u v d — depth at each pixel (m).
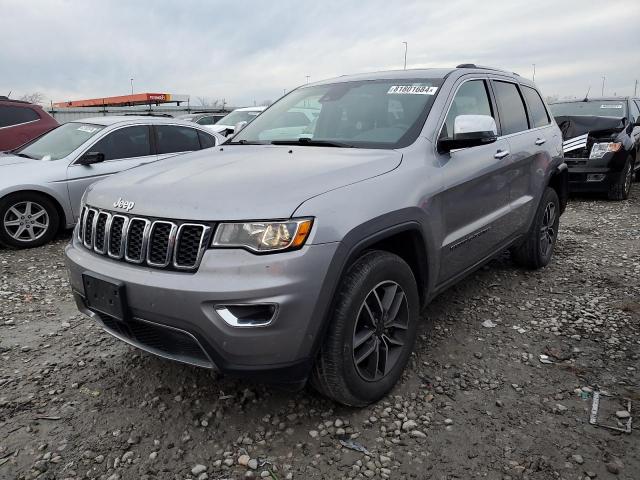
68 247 2.94
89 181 6.48
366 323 2.64
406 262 2.99
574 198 9.55
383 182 2.68
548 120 5.10
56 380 3.07
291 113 3.88
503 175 3.86
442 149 3.19
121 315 2.43
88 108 27.72
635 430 2.55
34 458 2.40
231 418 2.69
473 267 3.68
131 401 2.85
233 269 2.21
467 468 2.32
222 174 2.67
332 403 2.80
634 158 9.65
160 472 2.31
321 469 2.33
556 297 4.28
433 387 2.95
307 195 2.36
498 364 3.21
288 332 2.25
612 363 3.20
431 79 3.59
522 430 2.57
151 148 7.06
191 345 2.39
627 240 6.20
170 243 2.33
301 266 2.22
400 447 2.46
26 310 4.17
